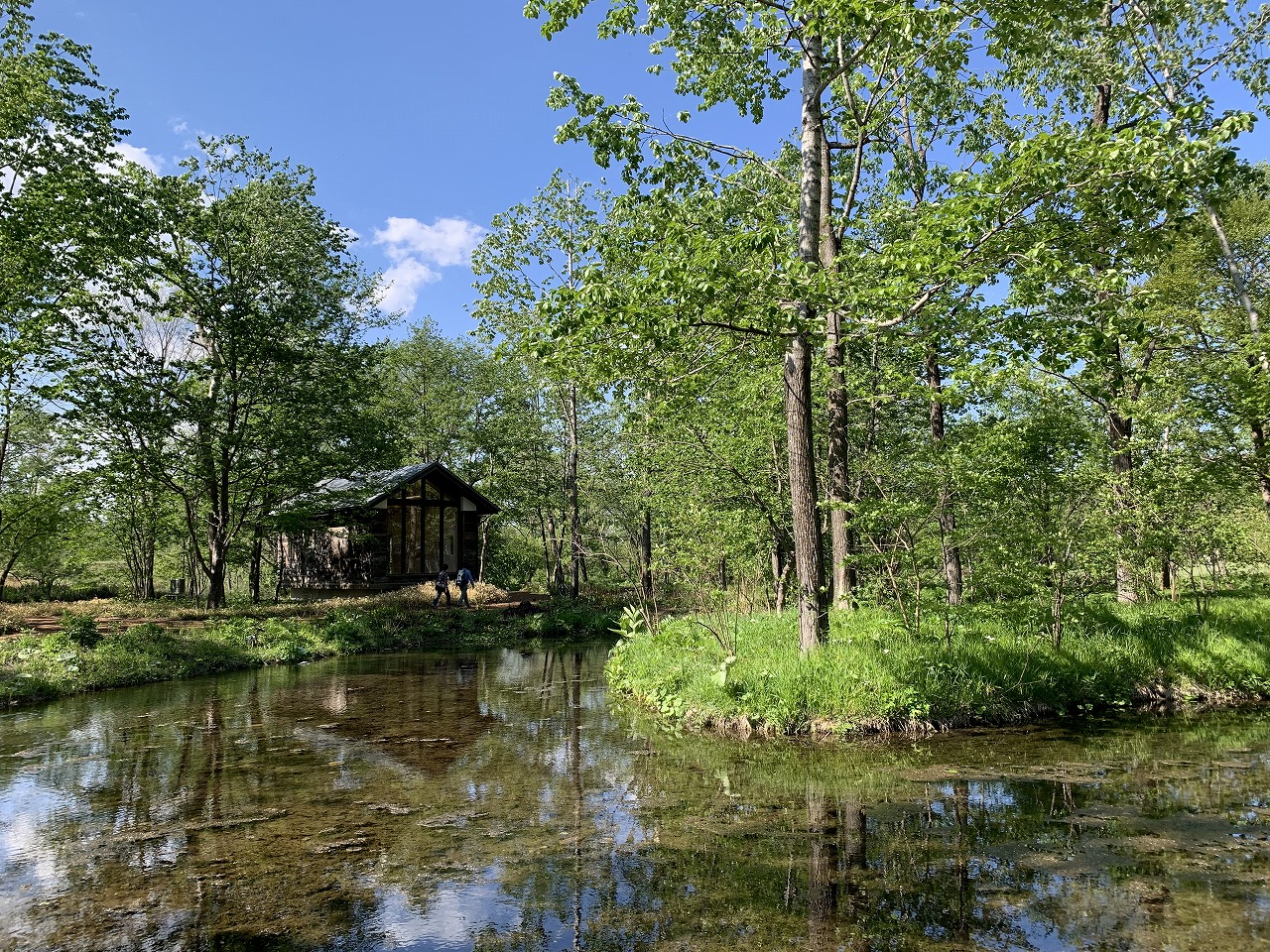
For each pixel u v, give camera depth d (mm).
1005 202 7504
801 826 5375
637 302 7641
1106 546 10164
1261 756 7066
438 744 8094
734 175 12203
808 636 9406
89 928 3934
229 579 37719
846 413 11992
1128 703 9102
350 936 3830
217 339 21469
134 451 19531
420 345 39844
